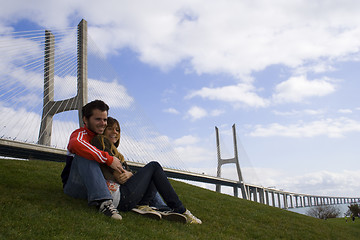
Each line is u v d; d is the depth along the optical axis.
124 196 4.02
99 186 3.70
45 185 5.28
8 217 3.12
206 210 7.14
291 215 10.37
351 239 8.20
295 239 6.08
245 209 9.01
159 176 4.34
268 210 10.24
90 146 3.70
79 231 3.06
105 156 3.75
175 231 3.86
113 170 3.94
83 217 3.52
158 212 4.32
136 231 3.50
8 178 5.23
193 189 11.80
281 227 7.09
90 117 3.97
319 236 7.02
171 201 4.38
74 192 4.14
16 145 29.59
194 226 4.48
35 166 7.72
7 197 3.90
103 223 3.42
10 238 2.59
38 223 3.08
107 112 4.09
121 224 3.54
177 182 12.88
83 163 3.77
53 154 34.34
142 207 4.29
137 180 4.11
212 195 11.13
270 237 5.69
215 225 5.36
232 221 6.29
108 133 4.35
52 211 3.59
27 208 3.55
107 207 3.75
